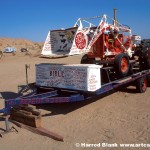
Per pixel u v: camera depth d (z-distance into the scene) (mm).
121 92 10758
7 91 11805
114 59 9953
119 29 11539
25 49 67188
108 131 6680
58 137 6262
